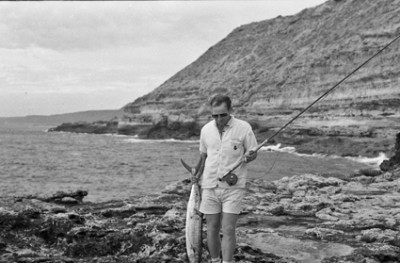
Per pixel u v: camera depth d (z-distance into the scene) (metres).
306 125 60.50
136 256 5.88
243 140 4.59
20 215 6.65
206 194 4.69
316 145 51.06
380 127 50.31
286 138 58.88
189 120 81.06
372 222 7.67
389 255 5.90
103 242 6.12
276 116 71.81
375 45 63.56
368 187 11.91
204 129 4.76
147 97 129.88
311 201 9.67
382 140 47.03
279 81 81.06
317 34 91.94
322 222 8.02
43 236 6.45
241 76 104.69
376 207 9.17
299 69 79.25
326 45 80.06
